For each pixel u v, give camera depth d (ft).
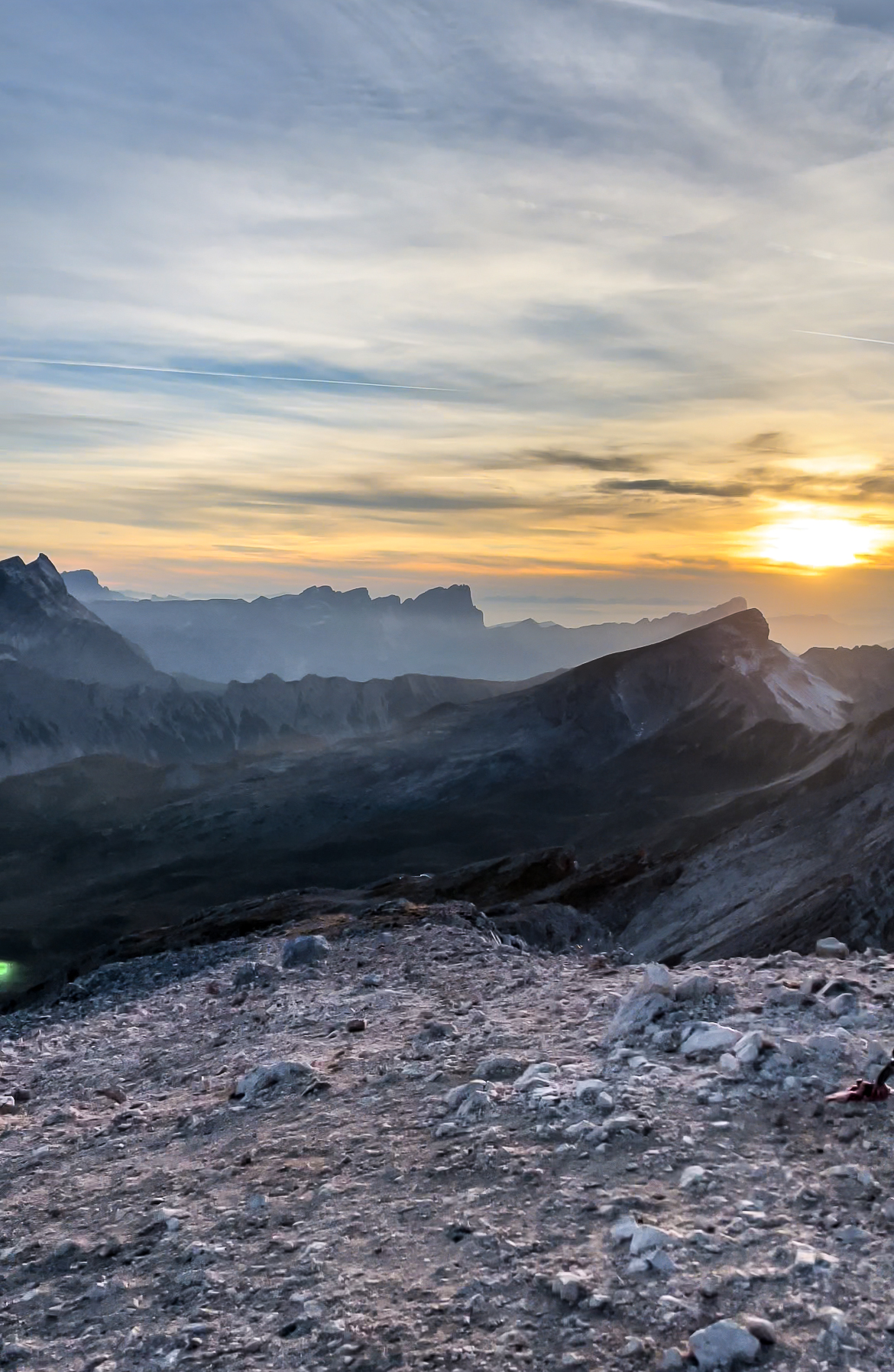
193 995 59.57
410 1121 26.43
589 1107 24.47
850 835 227.40
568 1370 15.07
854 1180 19.44
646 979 31.99
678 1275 16.97
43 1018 65.46
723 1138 22.03
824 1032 27.40
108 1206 25.16
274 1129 28.50
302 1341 16.83
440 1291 17.72
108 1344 17.89
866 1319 15.28
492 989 43.32
